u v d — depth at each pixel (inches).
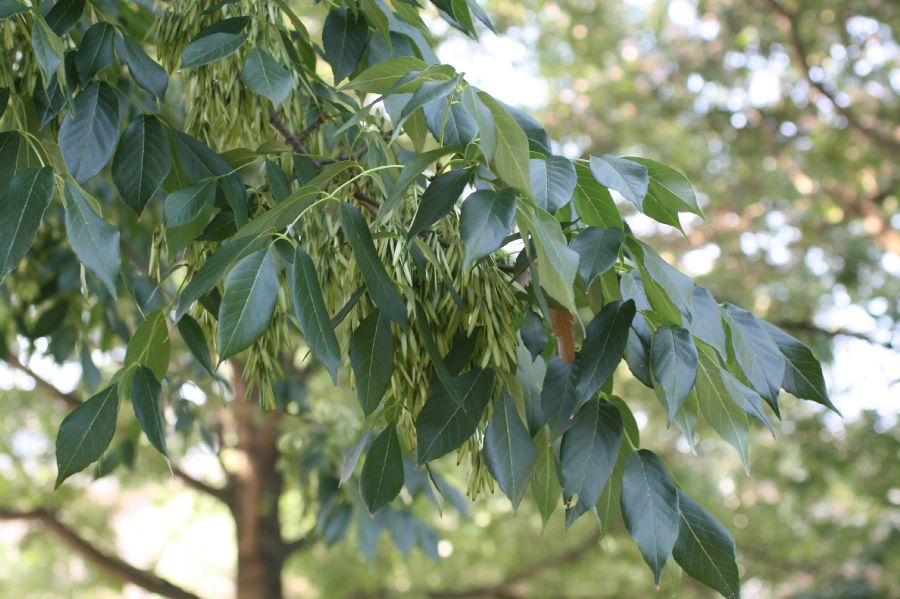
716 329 55.3
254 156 64.1
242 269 52.9
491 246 51.4
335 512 127.8
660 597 288.2
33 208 56.4
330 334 53.6
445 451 54.8
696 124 308.3
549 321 53.1
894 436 279.3
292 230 57.2
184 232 61.1
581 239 54.6
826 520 306.7
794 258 303.1
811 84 269.3
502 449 55.7
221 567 412.8
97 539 260.5
